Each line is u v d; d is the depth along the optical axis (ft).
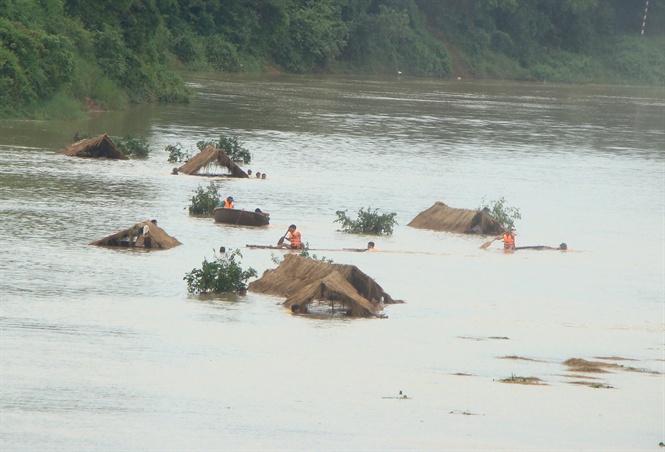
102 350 231.09
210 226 387.14
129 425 182.29
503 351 255.70
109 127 632.79
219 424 186.19
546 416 204.74
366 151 628.28
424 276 336.08
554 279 345.31
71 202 405.39
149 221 352.69
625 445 189.88
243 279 302.25
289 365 229.45
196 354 233.14
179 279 307.58
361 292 296.51
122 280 301.02
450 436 187.62
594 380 234.79
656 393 226.58
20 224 360.48
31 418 182.09
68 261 317.63
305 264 303.07
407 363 238.07
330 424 190.19
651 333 284.82
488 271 350.84
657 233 437.17
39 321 252.01
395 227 415.23
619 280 349.61
